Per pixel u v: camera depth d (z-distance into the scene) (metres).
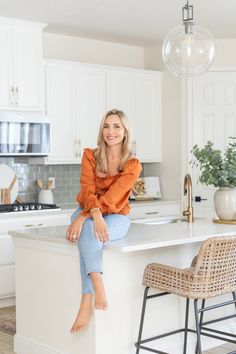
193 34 3.72
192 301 4.10
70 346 3.73
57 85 6.04
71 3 5.11
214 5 5.22
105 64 6.82
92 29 6.16
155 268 3.55
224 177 4.23
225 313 4.34
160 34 6.41
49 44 6.34
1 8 5.24
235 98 6.72
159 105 6.98
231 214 4.28
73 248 3.64
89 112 6.31
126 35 6.47
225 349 4.20
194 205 6.80
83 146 6.28
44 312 3.92
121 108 6.60
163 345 3.93
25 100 5.74
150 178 6.95
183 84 6.77
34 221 5.60
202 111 6.79
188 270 3.47
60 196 6.54
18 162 6.20
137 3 5.12
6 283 5.45
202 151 4.34
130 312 3.72
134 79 6.71
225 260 3.46
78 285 3.65
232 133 6.74
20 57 5.69
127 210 3.69
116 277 3.64
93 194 3.62
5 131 5.55
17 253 4.13
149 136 6.89
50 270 3.85
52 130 6.04
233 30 6.23
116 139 3.63
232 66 6.66
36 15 5.51
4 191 5.95
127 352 3.71
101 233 3.43
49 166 6.45
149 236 3.70
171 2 5.10
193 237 3.65
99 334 3.56
